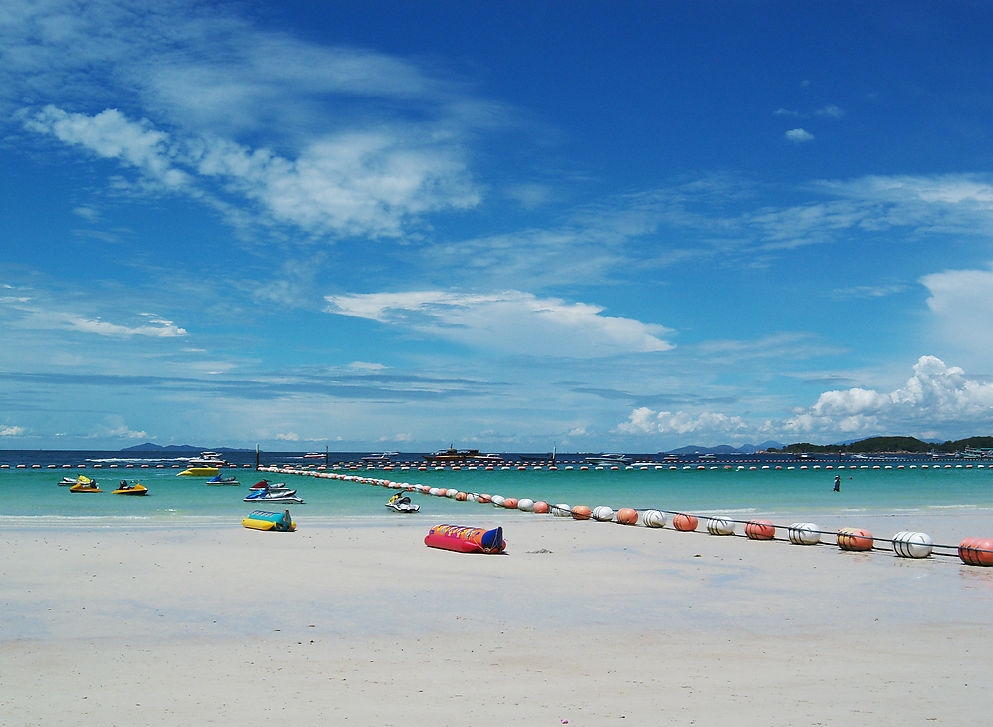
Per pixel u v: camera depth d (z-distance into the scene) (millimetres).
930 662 14898
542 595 21656
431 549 30891
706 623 18406
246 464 149500
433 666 14430
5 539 31312
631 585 23500
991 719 11250
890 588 23453
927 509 57031
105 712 11422
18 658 14742
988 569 27297
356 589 22125
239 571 24719
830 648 16078
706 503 62500
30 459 174125
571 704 11984
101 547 29453
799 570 26875
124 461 147750
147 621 17938
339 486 82750
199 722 10945
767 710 11656
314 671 14023
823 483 101312
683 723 11016
